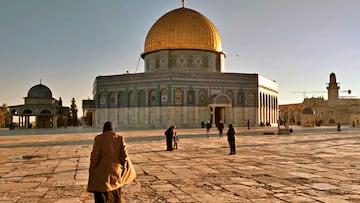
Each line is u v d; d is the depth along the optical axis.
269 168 12.54
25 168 12.84
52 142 26.39
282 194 8.28
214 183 9.71
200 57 62.81
